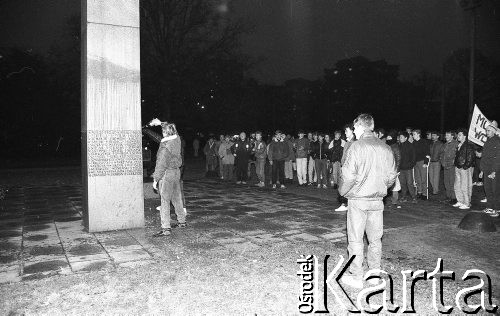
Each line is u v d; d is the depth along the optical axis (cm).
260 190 1303
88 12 702
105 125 725
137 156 753
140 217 759
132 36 739
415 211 908
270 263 544
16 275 504
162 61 3133
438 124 4166
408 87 4494
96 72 714
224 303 420
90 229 720
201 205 1010
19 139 3431
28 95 3381
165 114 3131
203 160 3078
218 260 556
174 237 687
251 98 4219
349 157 447
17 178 1755
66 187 1418
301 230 736
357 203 454
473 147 938
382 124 4331
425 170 1070
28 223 805
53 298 431
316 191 1270
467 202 939
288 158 1466
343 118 4441
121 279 484
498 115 3500
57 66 3309
